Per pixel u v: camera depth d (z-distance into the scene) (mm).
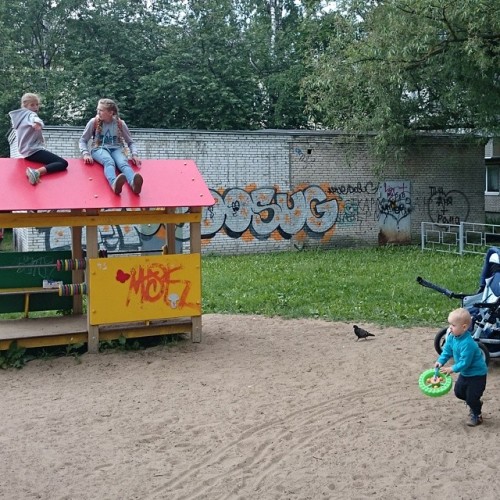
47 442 5477
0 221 7910
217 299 12148
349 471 4832
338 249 22016
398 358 8031
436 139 23797
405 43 17297
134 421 5965
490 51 16422
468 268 16031
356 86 20094
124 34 32750
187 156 20250
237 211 21062
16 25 34438
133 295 8438
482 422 5789
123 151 9109
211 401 6500
